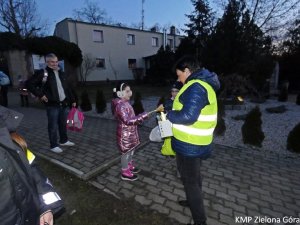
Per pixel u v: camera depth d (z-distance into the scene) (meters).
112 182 3.63
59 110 4.86
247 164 4.38
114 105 3.35
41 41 20.61
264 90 13.18
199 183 2.43
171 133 2.43
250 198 3.24
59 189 3.40
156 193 3.32
